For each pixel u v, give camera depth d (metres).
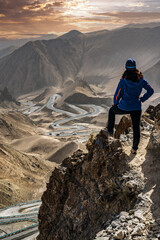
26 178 130.25
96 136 10.27
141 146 9.44
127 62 7.44
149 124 11.55
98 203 8.54
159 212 6.11
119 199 7.69
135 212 6.32
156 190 6.90
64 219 10.10
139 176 7.60
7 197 103.81
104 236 6.03
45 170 152.00
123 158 8.45
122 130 11.91
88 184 9.73
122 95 7.75
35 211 86.31
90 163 10.10
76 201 9.93
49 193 12.13
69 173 11.47
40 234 12.20
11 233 53.16
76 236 8.95
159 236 5.32
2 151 143.12
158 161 8.05
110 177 8.38
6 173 127.12
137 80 7.39
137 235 5.61
